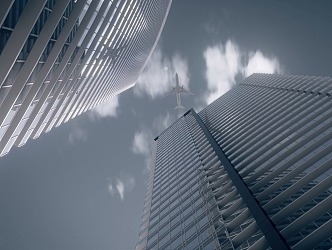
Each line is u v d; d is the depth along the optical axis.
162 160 76.81
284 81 82.62
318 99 50.28
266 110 61.31
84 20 37.78
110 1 45.16
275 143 40.66
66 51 36.84
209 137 64.44
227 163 42.94
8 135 34.28
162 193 54.16
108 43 56.81
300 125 41.69
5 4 19.53
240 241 25.78
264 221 25.34
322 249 32.66
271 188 29.70
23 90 30.45
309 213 23.00
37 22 26.20
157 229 40.84
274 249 21.52
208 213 35.91
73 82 47.84
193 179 49.53
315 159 30.22
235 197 33.72
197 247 30.64
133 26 72.31
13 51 23.59
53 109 48.16
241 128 58.66
